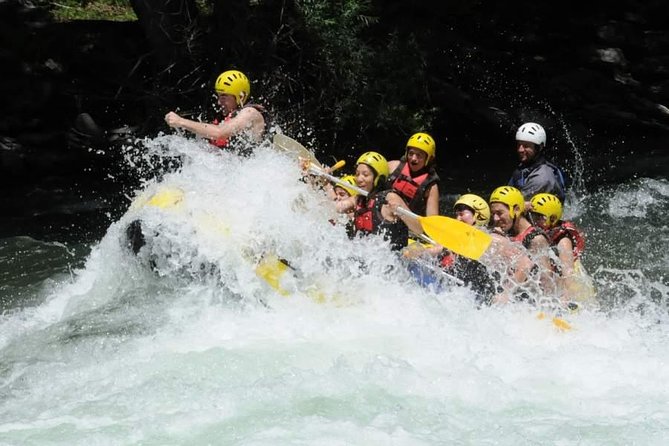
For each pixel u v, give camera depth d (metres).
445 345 13.22
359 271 14.87
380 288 14.75
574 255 14.88
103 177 26.59
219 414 10.92
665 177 26.42
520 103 32.53
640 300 16.23
